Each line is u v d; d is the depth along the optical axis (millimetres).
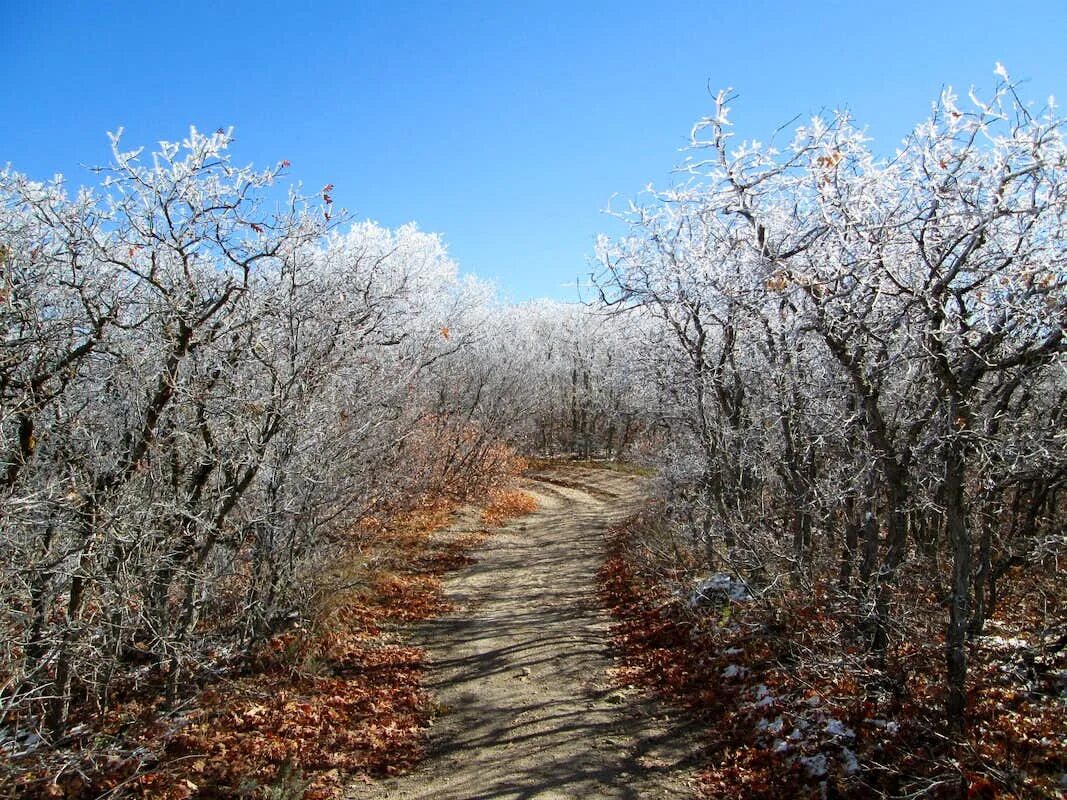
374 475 12695
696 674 8852
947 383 5812
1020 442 7293
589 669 9469
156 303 6980
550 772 6754
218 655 8820
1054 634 7625
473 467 27078
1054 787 5242
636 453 20562
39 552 6570
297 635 9789
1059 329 5086
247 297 7836
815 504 9391
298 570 10469
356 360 9609
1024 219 5785
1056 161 5145
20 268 6539
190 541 8281
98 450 6961
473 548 18125
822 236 6547
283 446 8953
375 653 10180
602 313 10797
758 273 7219
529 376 33656
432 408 22750
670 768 6770
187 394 7242
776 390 9430
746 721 7387
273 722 7660
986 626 8258
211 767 6723
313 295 8492
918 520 9578
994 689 6695
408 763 7172
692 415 12758
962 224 5633
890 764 6059
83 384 7199
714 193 7406
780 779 6289
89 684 7453
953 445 6004
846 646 7816
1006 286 5707
